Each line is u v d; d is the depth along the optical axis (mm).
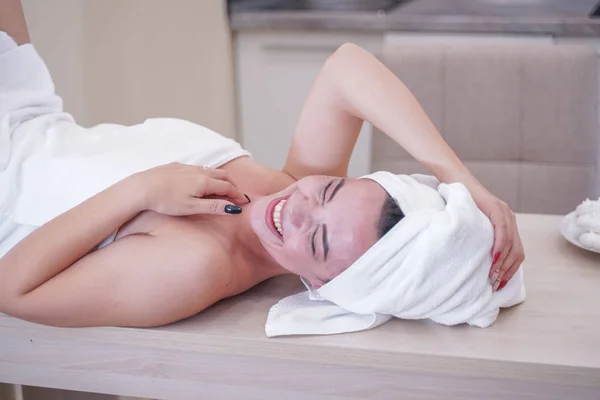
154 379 867
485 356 769
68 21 1942
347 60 1005
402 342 804
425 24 2217
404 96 974
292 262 844
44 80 1188
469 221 798
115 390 887
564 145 1559
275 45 2354
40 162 981
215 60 2299
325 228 814
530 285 958
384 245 796
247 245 935
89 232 833
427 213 805
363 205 817
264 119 2479
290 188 882
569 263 1032
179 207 849
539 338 814
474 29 2197
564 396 774
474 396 795
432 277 796
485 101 1557
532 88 1542
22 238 953
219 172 929
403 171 1574
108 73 2139
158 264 813
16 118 1070
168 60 2250
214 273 833
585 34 2160
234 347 816
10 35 1196
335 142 1052
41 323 841
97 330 845
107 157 970
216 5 2234
